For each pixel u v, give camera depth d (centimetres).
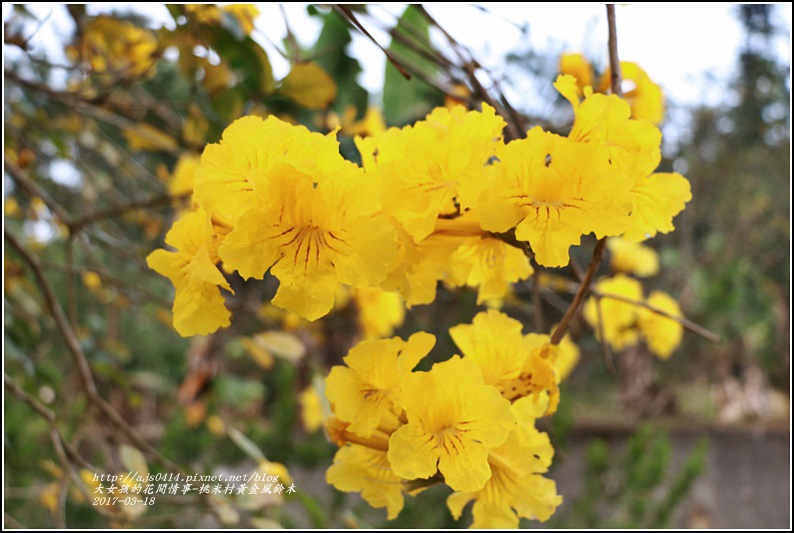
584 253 247
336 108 87
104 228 122
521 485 48
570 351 106
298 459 163
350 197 42
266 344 108
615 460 194
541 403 49
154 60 89
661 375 451
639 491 170
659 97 59
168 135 107
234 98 77
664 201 47
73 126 133
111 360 129
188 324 43
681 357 448
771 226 408
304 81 75
